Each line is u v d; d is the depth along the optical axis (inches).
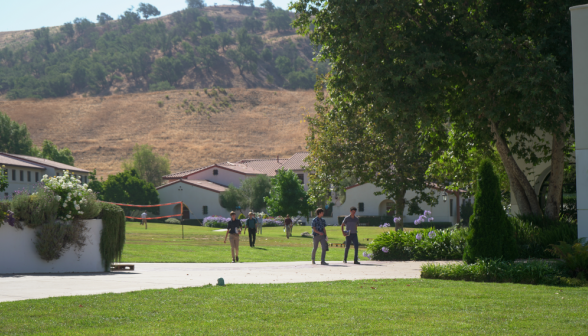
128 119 5856.3
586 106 548.7
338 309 306.3
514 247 538.3
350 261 777.6
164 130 5644.7
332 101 768.9
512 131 695.7
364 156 1274.6
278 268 626.5
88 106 6117.1
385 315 288.4
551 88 587.2
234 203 2568.9
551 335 241.3
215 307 311.3
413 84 592.7
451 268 495.2
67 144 5300.2
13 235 536.4
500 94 615.5
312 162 1363.2
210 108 6205.7
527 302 332.5
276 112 6279.5
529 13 663.1
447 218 2256.4
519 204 731.4
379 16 605.9
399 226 1336.1
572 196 850.8
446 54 634.8
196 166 4896.7
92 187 2659.9
